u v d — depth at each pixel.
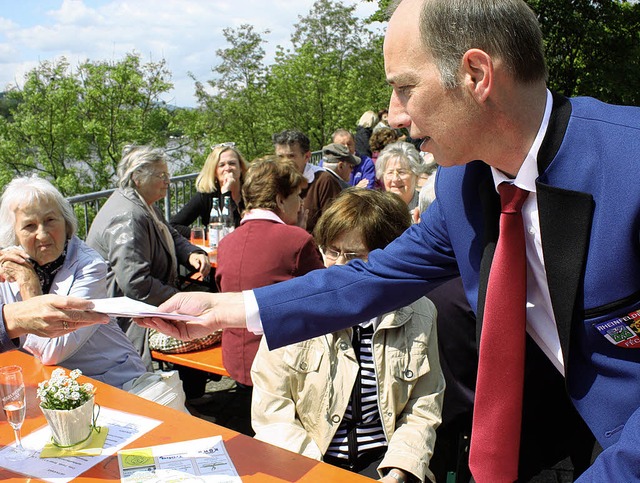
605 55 17.36
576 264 1.25
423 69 1.28
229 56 24.94
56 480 1.52
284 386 2.17
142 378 2.68
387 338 2.17
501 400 1.46
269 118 24.42
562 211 1.26
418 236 1.75
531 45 1.23
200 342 3.51
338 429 2.17
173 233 4.63
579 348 1.32
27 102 27.55
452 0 1.22
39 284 2.63
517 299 1.40
